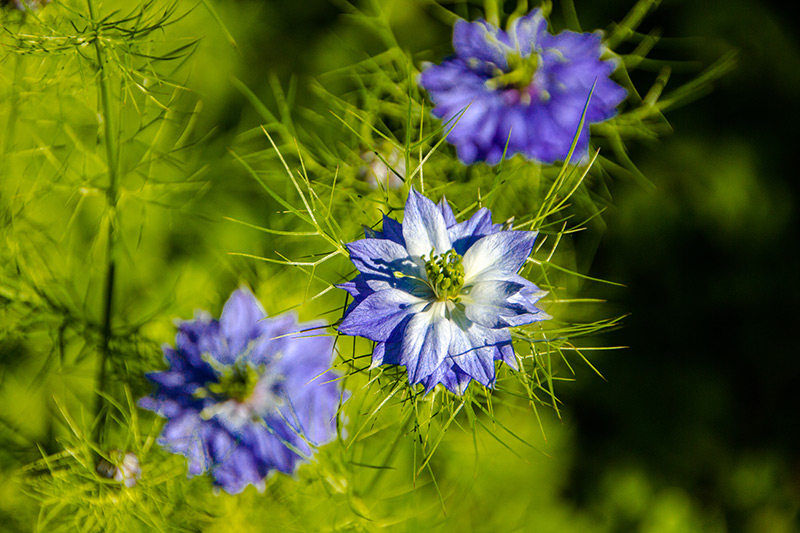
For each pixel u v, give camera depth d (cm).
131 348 39
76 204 41
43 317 39
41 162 41
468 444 41
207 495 39
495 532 41
